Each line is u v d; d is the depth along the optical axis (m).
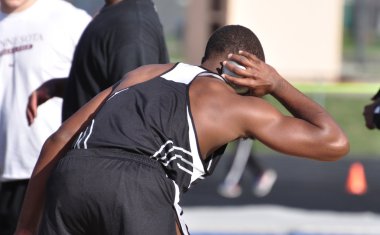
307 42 52.53
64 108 13.30
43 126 14.56
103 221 9.93
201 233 23.22
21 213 10.93
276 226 23.66
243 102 10.16
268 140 10.09
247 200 29.39
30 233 10.87
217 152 10.38
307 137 10.09
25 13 14.74
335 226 23.61
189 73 10.58
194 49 53.78
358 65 89.12
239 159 30.02
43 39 14.57
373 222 24.62
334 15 52.69
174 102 10.19
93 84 12.91
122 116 10.23
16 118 14.60
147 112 10.15
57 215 10.12
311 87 37.78
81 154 10.13
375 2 105.19
